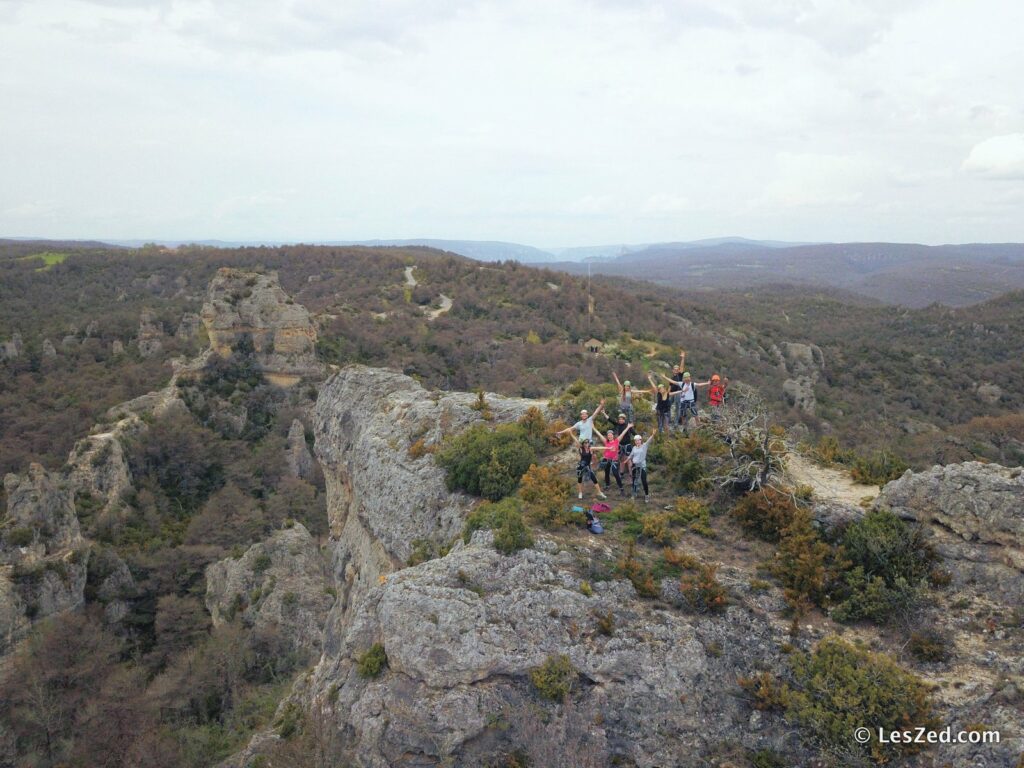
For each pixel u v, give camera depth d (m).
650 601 13.48
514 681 12.34
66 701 27.30
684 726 11.70
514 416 23.59
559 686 11.93
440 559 14.92
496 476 19.09
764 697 11.68
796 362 97.81
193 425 57.19
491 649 12.39
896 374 91.81
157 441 53.75
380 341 79.75
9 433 55.91
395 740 11.95
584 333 95.19
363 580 24.78
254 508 52.09
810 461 19.67
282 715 19.41
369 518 23.91
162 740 25.27
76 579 34.03
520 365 77.88
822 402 79.00
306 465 61.59
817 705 11.28
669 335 96.31
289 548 39.56
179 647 35.34
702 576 13.63
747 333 108.12
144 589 39.38
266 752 15.27
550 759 11.38
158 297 105.31
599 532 15.64
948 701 10.94
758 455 17.16
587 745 11.54
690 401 21.64
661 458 19.58
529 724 11.71
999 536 13.22
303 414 64.25
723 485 16.95
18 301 94.19
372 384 31.06
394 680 12.68
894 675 11.20
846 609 13.03
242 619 34.94
